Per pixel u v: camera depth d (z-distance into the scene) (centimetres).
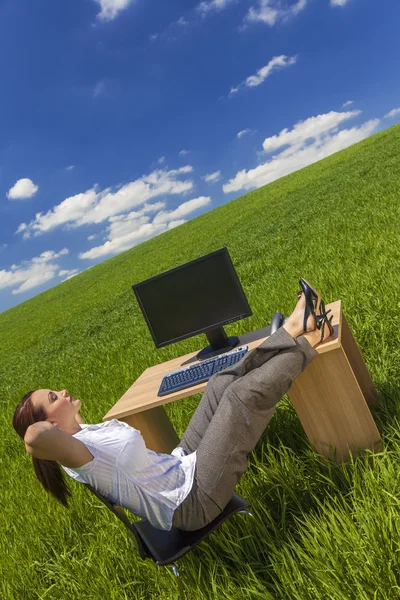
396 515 232
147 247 4997
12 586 349
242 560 273
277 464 328
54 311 3750
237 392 271
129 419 361
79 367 1184
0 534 430
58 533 385
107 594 299
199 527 267
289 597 228
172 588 281
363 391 367
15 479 554
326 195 2539
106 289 3406
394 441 296
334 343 292
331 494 294
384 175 2119
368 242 890
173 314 404
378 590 207
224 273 386
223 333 402
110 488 255
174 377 358
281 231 2036
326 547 239
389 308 496
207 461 265
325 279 755
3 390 1532
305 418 316
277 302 737
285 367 275
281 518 295
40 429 236
